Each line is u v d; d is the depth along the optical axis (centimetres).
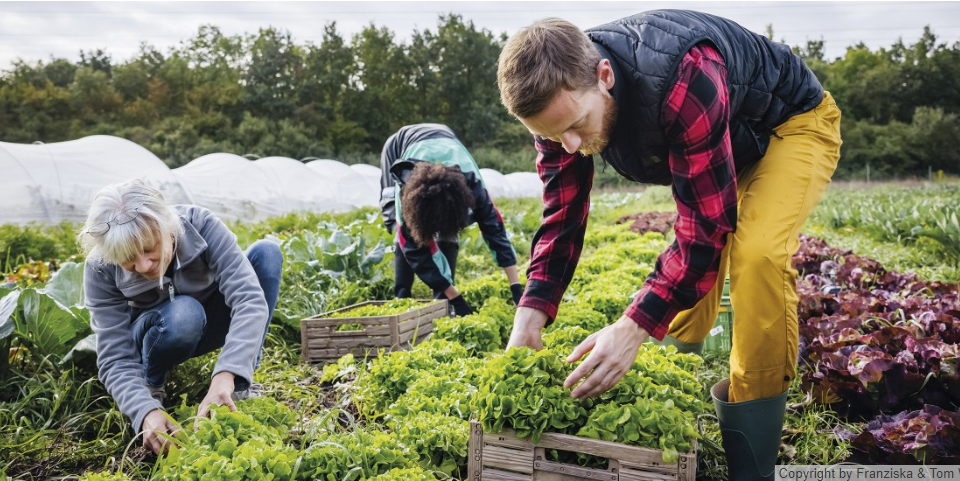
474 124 6109
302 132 5638
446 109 6819
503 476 238
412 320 465
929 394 330
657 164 255
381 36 7131
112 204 268
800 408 345
